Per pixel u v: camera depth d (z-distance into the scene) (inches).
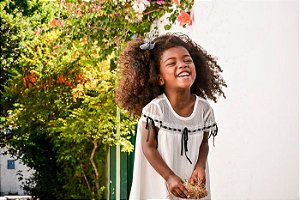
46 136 489.4
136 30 276.8
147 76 136.7
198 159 134.4
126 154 408.5
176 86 129.6
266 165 176.2
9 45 530.3
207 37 235.8
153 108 130.3
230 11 209.2
